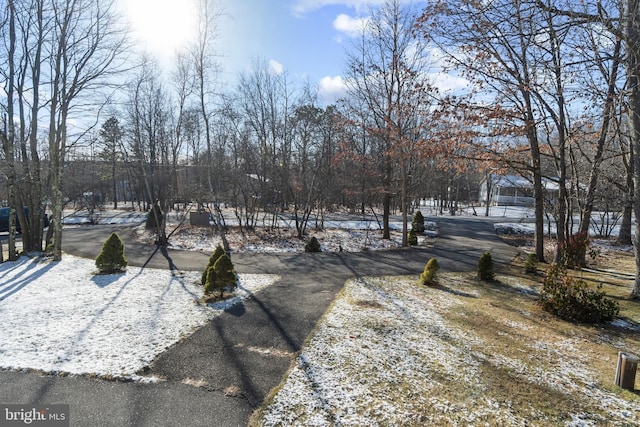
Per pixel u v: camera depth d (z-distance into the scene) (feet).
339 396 12.59
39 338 16.93
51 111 36.78
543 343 18.15
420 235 63.93
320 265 36.81
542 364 15.76
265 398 12.45
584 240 27.58
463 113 34.17
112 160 60.03
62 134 36.65
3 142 37.01
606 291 28.73
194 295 24.84
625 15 23.88
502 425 11.34
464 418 11.60
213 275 24.03
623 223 58.44
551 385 13.96
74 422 10.94
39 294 24.59
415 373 14.39
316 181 70.03
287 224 74.79
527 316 22.25
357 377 13.92
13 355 15.11
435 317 21.24
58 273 31.30
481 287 29.32
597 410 12.43
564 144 34.83
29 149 45.70
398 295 26.00
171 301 23.27
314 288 27.58
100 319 19.66
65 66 36.65
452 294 26.84
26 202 42.88
